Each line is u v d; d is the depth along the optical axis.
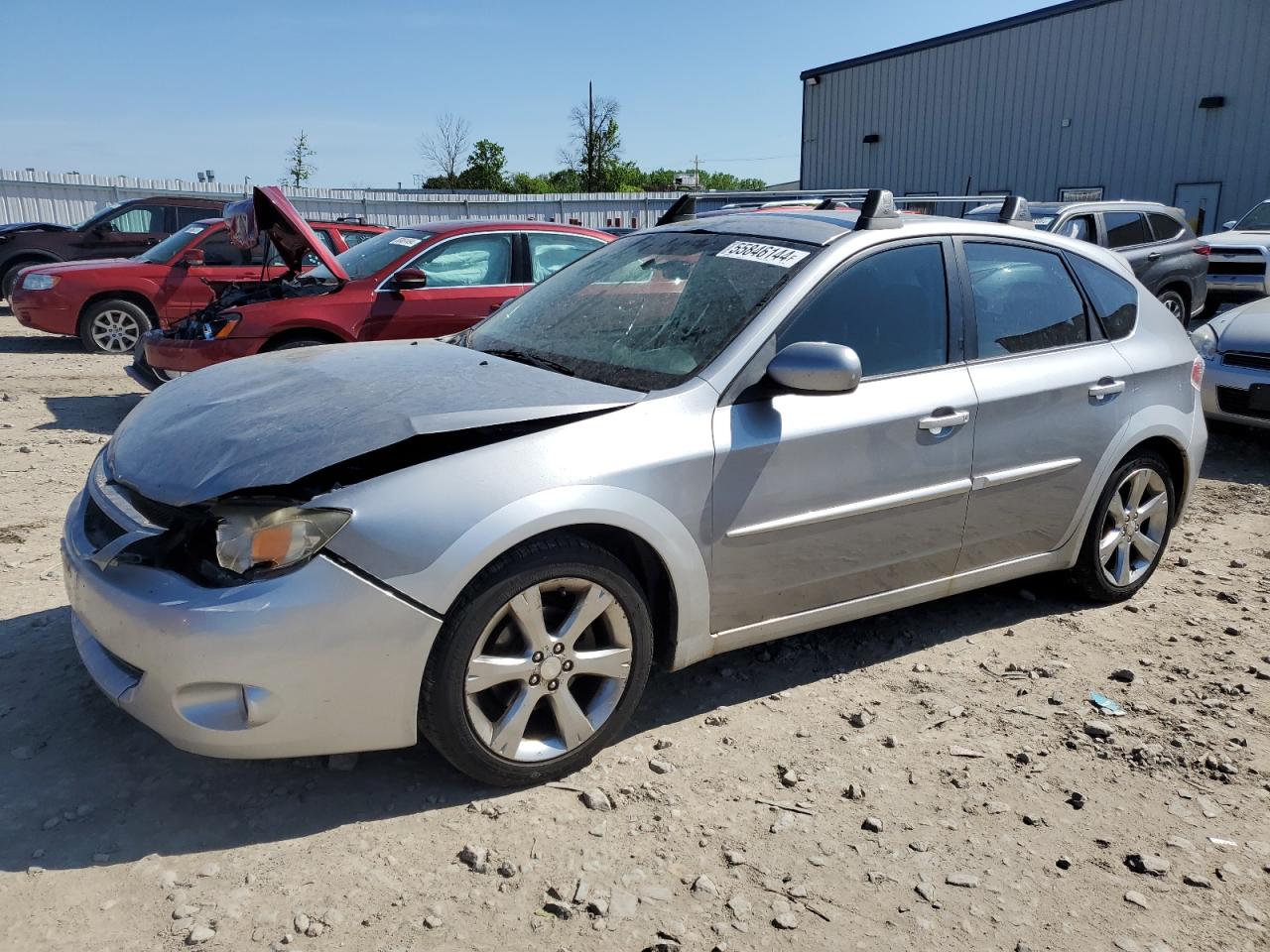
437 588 2.72
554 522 2.86
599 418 3.06
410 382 3.25
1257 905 2.65
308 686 2.66
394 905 2.51
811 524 3.43
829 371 3.14
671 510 3.10
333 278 7.84
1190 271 12.69
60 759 3.09
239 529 2.66
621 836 2.82
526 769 2.99
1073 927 2.55
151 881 2.57
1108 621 4.43
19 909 2.44
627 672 3.13
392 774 3.08
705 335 3.45
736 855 2.76
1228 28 21.50
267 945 2.36
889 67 28.53
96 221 14.76
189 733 2.64
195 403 3.33
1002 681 3.84
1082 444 4.16
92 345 11.57
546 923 2.48
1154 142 23.00
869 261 3.67
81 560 2.90
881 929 2.51
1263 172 21.38
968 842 2.87
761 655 3.98
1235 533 5.75
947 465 3.73
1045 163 25.23
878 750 3.33
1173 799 3.11
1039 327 4.13
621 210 33.03
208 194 24.84
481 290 8.00
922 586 3.88
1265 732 3.52
